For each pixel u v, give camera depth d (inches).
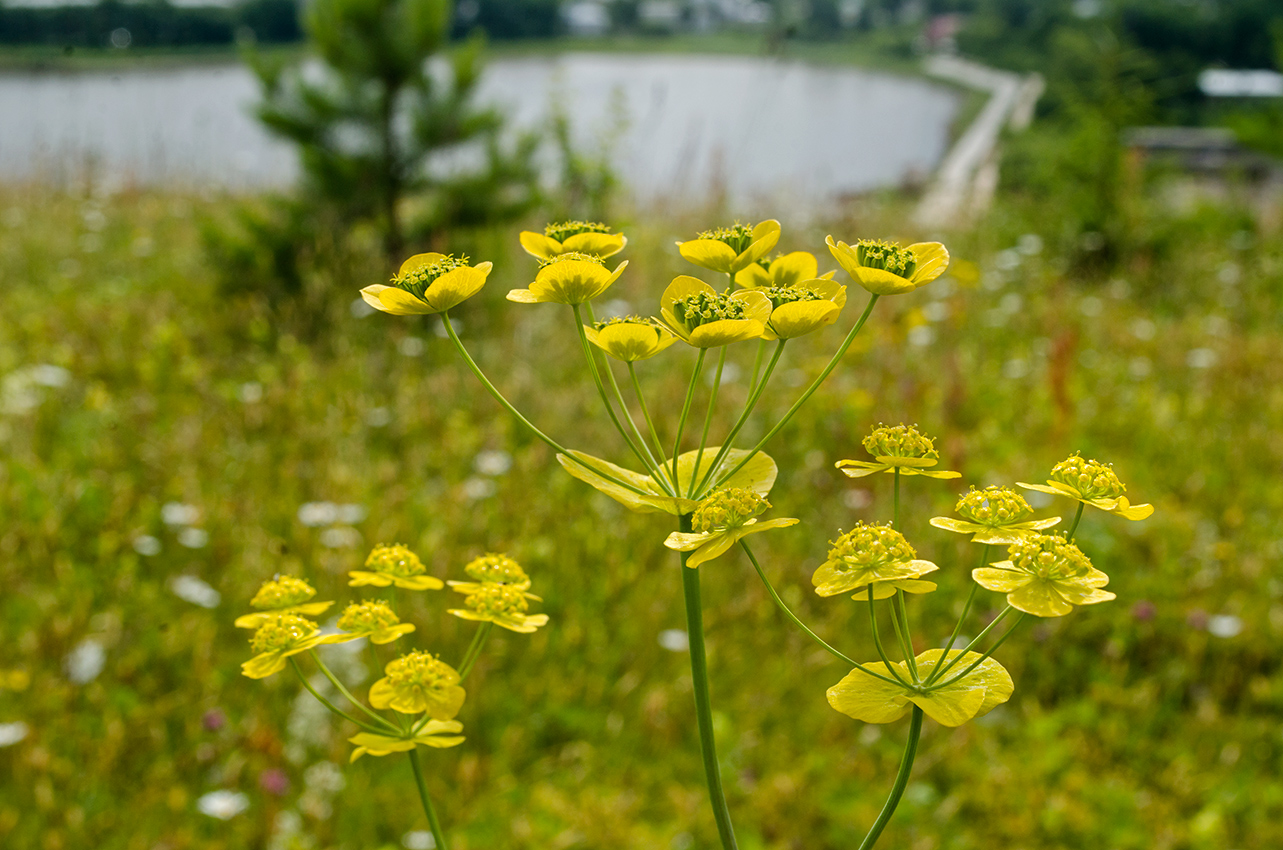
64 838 105.0
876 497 164.6
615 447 179.2
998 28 1397.6
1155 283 296.4
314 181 244.2
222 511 157.1
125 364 210.4
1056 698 133.7
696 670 42.9
